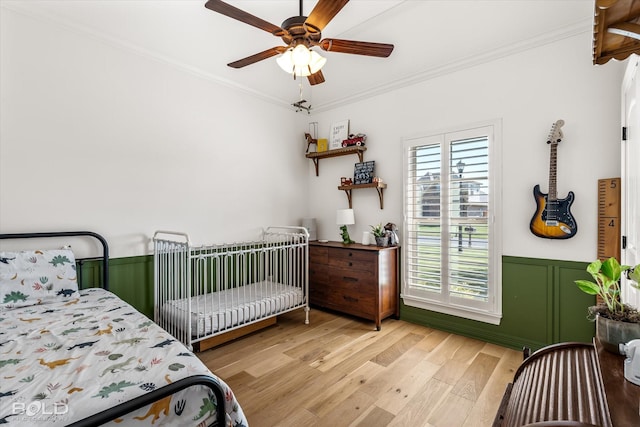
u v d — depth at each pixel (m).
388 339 2.79
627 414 0.74
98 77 2.47
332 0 1.63
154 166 2.79
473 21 2.66
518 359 2.40
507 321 2.62
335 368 2.28
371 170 3.47
